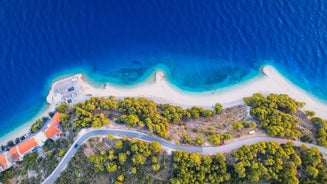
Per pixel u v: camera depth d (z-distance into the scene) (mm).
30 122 111812
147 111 99625
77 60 117438
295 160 88688
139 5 121688
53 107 112062
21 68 116750
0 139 110500
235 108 108312
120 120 97938
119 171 91688
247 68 116062
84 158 94125
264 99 103875
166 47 118062
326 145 93312
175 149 93438
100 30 120062
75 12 121250
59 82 114688
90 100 104875
